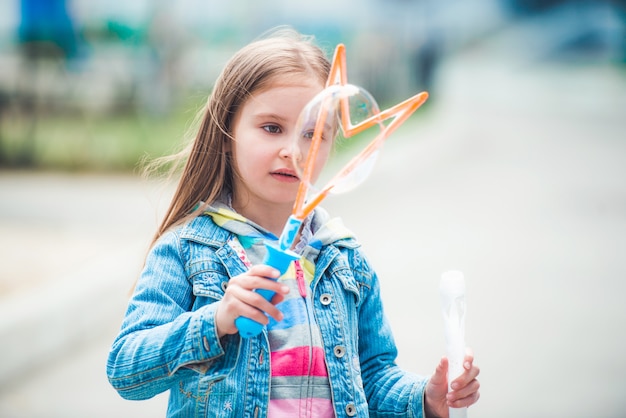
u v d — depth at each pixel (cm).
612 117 2555
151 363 200
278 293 193
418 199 1159
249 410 204
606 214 1073
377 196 1179
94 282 630
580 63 4234
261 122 215
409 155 1559
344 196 1089
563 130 2173
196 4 1878
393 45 2423
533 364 543
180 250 217
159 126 1494
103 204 960
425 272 762
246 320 191
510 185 1296
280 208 227
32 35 1590
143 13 1652
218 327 196
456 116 2444
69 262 709
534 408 475
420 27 2627
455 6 4409
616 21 4409
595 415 468
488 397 489
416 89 2566
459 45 4366
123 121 1519
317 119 196
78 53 1622
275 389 207
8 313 547
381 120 203
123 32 1644
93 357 559
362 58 2272
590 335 602
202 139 228
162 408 471
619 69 4116
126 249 754
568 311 658
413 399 222
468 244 880
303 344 211
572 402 484
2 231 835
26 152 1246
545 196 1198
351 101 204
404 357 550
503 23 4609
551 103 2958
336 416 210
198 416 206
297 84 214
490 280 743
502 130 2152
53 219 895
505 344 580
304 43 229
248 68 218
